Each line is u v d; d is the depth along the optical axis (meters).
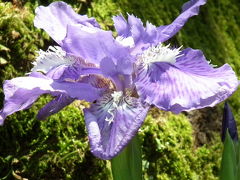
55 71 0.13
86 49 0.12
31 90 0.12
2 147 0.17
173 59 0.13
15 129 0.18
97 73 0.13
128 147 0.13
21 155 0.17
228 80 0.12
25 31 0.19
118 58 0.12
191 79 0.12
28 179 0.17
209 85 0.12
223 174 0.14
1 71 0.18
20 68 0.18
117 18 0.14
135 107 0.12
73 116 0.18
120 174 0.13
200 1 0.13
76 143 0.18
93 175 0.18
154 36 0.13
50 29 0.14
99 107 0.12
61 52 0.13
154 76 0.13
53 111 0.13
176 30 0.13
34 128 0.18
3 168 0.17
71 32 0.12
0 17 0.18
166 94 0.12
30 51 0.18
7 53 0.18
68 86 0.12
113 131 0.12
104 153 0.11
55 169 0.18
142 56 0.13
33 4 0.19
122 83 0.13
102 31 0.12
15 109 0.13
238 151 0.14
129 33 0.14
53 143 0.18
